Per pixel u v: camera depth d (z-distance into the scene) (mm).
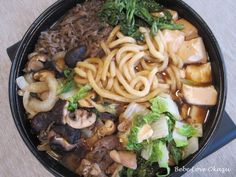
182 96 240
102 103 240
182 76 244
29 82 249
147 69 245
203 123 237
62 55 248
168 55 244
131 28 245
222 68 229
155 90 238
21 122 239
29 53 255
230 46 267
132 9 244
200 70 241
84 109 238
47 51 250
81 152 238
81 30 249
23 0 294
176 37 245
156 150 223
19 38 287
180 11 250
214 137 232
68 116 232
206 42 242
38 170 263
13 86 244
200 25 241
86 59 246
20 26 289
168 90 242
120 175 231
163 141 225
